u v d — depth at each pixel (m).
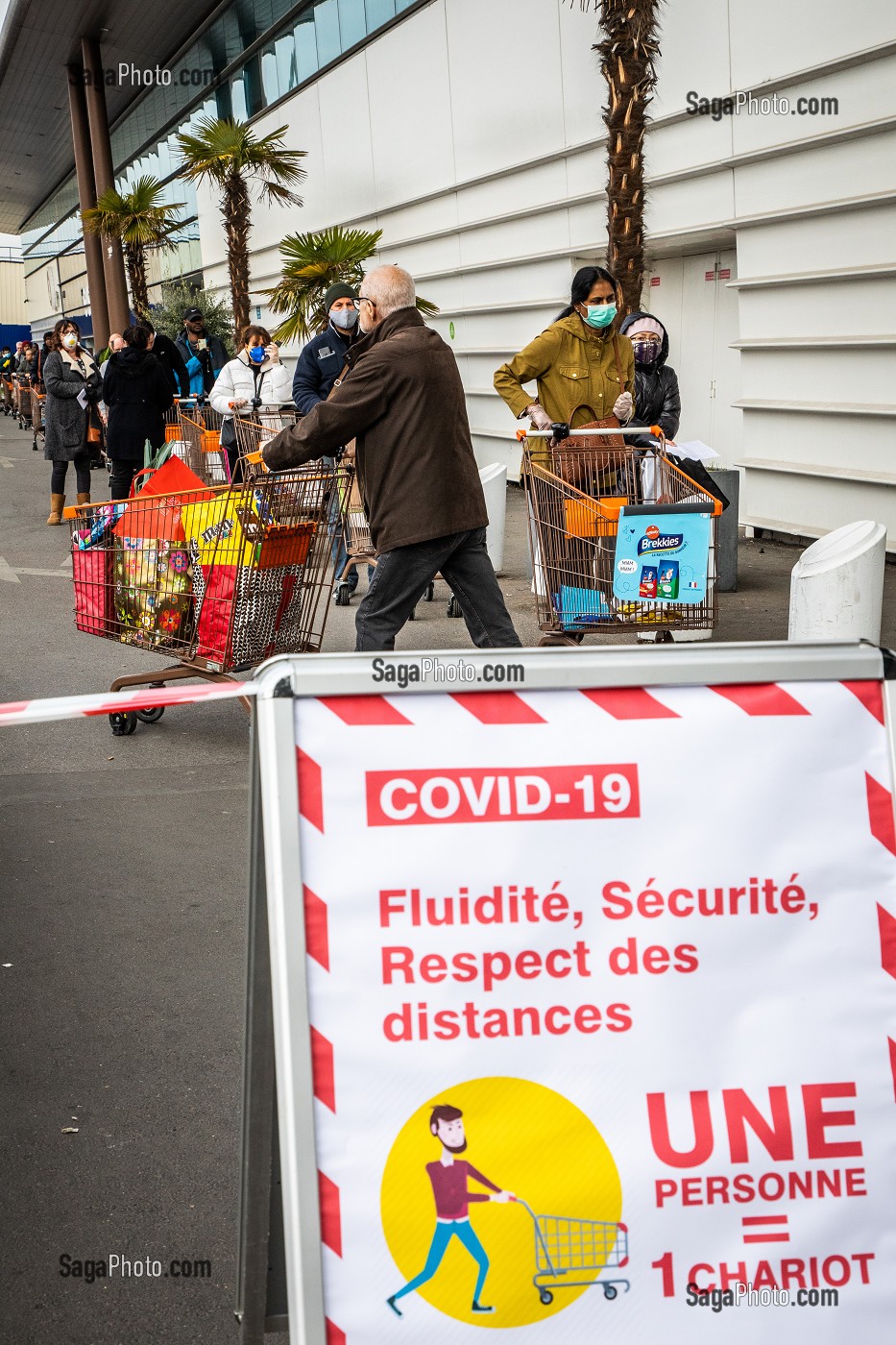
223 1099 3.28
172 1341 2.45
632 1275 1.96
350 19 18.75
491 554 10.14
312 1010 1.94
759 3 10.06
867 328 9.52
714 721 2.06
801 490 10.56
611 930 2.01
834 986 2.04
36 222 60.91
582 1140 1.97
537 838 2.01
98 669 7.75
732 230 11.04
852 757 2.08
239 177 21.39
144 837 5.13
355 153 19.23
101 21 26.61
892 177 9.03
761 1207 1.98
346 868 1.97
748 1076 2.01
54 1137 3.11
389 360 5.23
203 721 6.88
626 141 9.48
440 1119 1.95
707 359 12.43
